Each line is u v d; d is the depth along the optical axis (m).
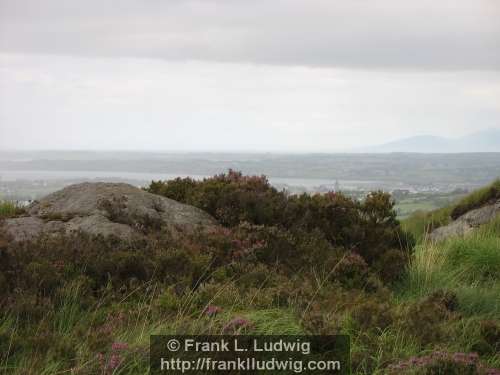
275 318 5.96
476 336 6.19
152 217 8.66
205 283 6.81
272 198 9.62
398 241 9.63
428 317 6.30
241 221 8.93
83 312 6.11
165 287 6.79
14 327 5.56
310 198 9.97
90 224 8.05
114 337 5.49
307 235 8.79
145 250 7.45
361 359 5.26
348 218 9.52
